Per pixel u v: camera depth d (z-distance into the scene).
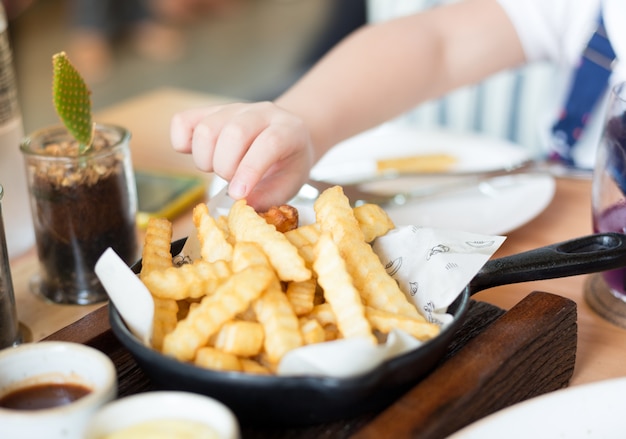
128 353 0.62
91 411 0.50
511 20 1.08
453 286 0.60
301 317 0.57
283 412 0.53
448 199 0.88
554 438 0.53
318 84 0.94
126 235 0.75
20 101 2.66
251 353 0.54
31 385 0.54
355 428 0.55
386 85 0.97
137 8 3.52
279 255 0.56
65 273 0.73
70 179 0.71
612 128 0.68
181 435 0.47
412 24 1.04
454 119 1.48
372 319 0.55
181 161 1.00
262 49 3.29
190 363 0.53
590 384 0.56
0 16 0.82
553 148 1.15
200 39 3.42
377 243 0.64
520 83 1.40
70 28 3.42
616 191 0.68
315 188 0.85
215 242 0.60
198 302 0.59
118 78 3.00
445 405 0.53
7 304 0.66
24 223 0.84
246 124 0.70
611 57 1.06
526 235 0.82
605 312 0.70
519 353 0.58
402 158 1.03
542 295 0.63
